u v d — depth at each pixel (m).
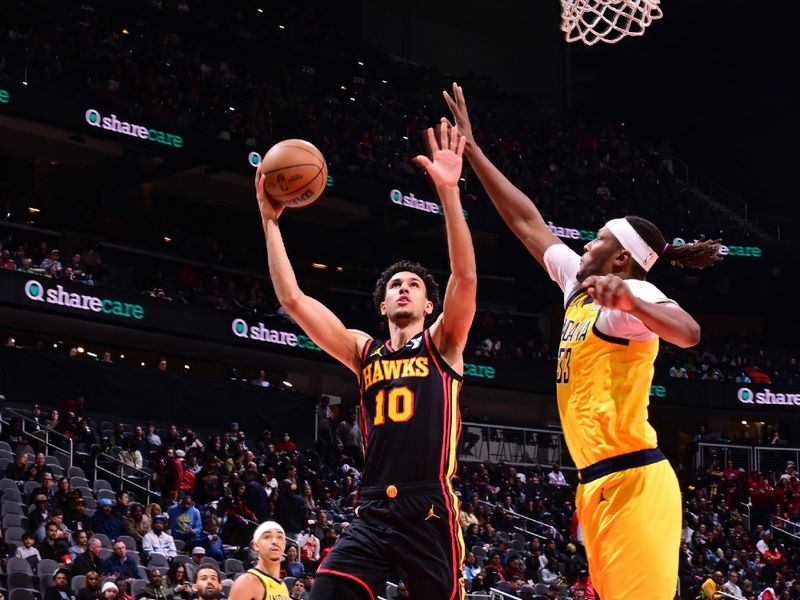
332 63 37.84
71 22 31.11
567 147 39.34
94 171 30.66
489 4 44.00
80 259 27.27
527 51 44.25
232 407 25.80
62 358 23.12
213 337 27.70
